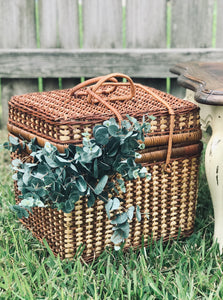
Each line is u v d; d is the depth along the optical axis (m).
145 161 1.54
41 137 1.50
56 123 1.40
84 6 2.84
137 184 1.56
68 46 2.92
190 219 1.75
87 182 1.43
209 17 2.82
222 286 1.42
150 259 1.59
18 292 1.40
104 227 1.57
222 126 1.55
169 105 1.55
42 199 1.41
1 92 3.02
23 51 2.87
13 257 1.59
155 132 1.53
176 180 1.65
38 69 2.90
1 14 2.89
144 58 2.84
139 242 1.67
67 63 2.88
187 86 1.76
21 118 1.63
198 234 1.74
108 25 2.87
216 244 1.64
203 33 2.85
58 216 1.51
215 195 1.60
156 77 2.87
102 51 2.84
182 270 1.55
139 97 1.70
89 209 1.50
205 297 1.40
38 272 1.46
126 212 1.47
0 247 1.60
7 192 2.09
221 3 2.80
